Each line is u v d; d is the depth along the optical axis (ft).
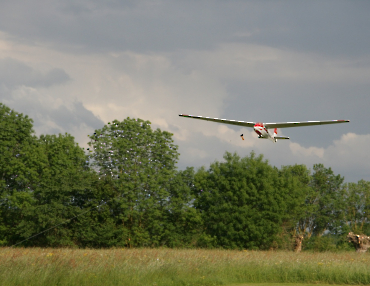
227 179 516.32
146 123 515.09
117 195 463.01
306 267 163.02
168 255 207.00
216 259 182.60
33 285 119.55
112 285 127.54
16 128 493.77
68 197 418.92
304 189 556.92
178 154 517.55
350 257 232.53
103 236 424.46
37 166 478.18
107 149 489.67
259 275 156.87
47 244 419.95
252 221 476.13
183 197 495.00
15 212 464.65
